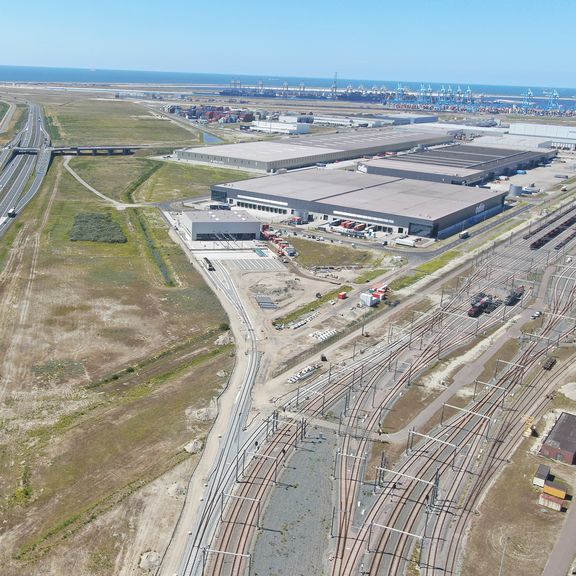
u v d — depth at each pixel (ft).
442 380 252.01
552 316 321.93
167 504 174.50
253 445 203.31
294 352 270.26
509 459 202.28
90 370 247.09
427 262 404.57
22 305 305.12
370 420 222.07
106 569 151.53
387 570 155.33
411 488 186.50
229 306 318.86
